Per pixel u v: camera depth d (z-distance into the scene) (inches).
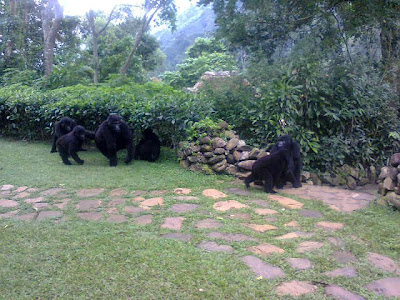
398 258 155.1
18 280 136.5
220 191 256.7
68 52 840.9
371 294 127.3
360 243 169.3
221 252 158.7
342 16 402.3
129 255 155.1
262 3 392.2
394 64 402.3
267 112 315.9
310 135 317.1
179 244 165.9
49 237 175.2
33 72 718.5
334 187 318.0
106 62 882.8
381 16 374.6
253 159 287.9
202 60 887.7
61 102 406.0
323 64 363.9
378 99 352.5
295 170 273.6
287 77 329.7
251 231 182.4
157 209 217.3
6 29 875.4
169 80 913.5
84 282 134.7
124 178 287.9
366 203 233.5
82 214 209.5
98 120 402.0
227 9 417.7
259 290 128.9
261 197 242.8
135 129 376.5
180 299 124.5
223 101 364.2
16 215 210.2
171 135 356.5
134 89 454.6
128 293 128.2
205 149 302.2
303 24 419.8
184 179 284.0
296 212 213.5
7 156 364.5
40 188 260.7
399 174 218.4
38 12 959.0
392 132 335.6
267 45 425.4
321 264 147.9
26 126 457.1
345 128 344.2
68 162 336.2
